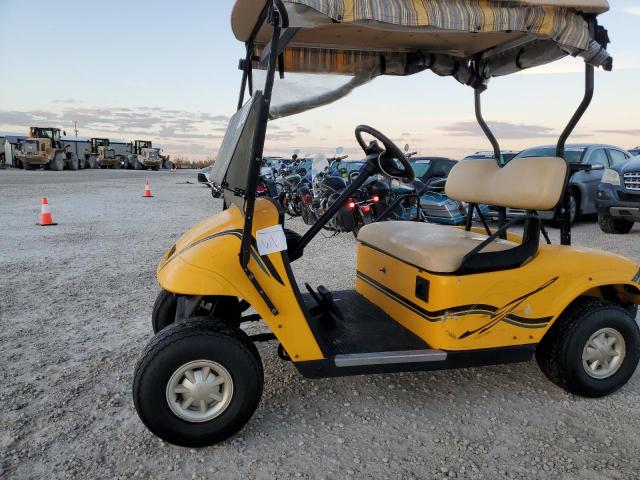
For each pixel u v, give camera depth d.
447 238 3.22
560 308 2.93
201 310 3.20
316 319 3.17
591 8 2.70
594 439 2.62
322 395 3.07
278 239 2.55
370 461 2.43
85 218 10.62
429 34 3.36
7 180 22.81
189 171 48.81
